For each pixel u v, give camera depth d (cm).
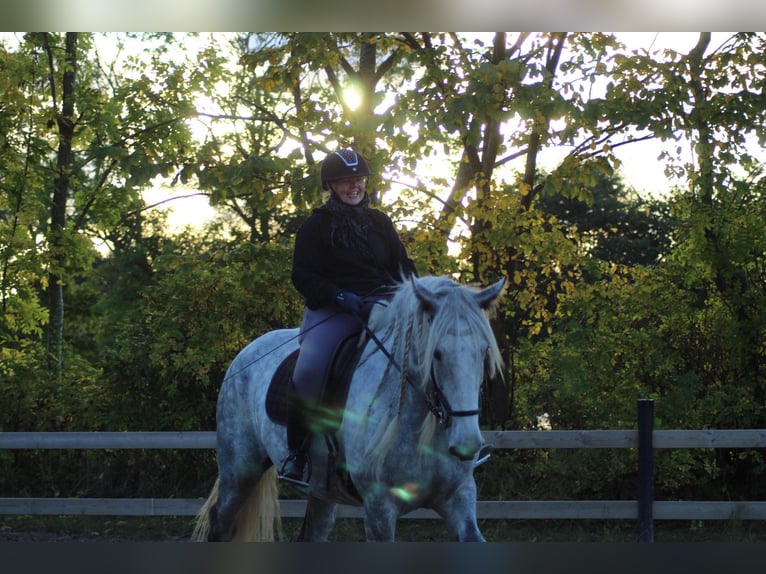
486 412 923
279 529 542
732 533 781
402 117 831
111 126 1338
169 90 1303
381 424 410
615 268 964
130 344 943
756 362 916
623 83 886
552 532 820
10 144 1267
